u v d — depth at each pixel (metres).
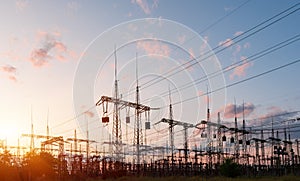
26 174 82.69
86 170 80.62
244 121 81.88
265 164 84.62
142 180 56.22
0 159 83.56
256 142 85.94
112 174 63.72
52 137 79.06
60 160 81.88
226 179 54.12
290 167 82.06
